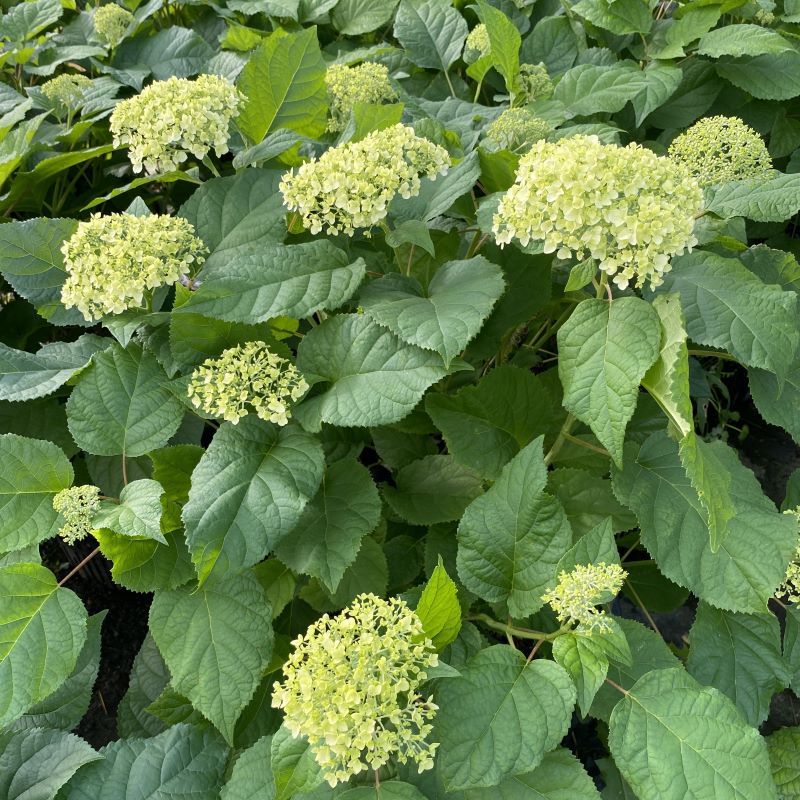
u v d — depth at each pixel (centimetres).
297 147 87
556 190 61
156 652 80
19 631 66
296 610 79
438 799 62
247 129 88
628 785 72
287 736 59
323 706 54
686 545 70
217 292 67
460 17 106
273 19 114
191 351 71
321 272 69
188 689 67
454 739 59
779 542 69
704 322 71
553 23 106
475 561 68
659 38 101
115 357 74
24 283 77
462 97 110
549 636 65
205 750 69
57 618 67
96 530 65
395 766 63
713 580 69
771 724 88
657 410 83
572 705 59
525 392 76
